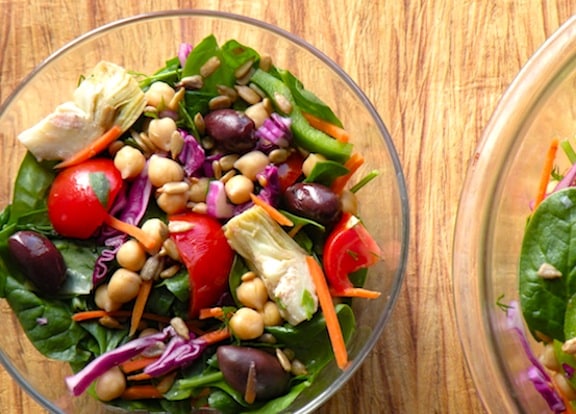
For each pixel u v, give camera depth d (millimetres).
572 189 296
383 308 318
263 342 317
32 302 322
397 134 353
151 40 346
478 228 321
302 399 321
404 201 316
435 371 339
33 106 338
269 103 333
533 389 320
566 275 295
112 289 317
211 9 361
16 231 323
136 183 329
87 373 317
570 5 352
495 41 353
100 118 323
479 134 350
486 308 317
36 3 363
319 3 358
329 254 318
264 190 324
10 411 345
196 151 327
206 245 316
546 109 326
